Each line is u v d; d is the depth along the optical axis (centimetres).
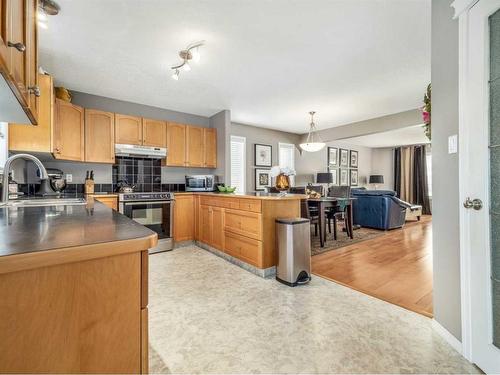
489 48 125
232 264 303
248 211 283
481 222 129
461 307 141
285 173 296
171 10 190
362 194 555
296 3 184
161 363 136
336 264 301
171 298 212
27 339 51
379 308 195
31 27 118
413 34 223
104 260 59
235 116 490
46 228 76
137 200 342
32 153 263
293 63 274
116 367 60
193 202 402
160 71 292
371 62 273
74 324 56
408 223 614
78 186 362
